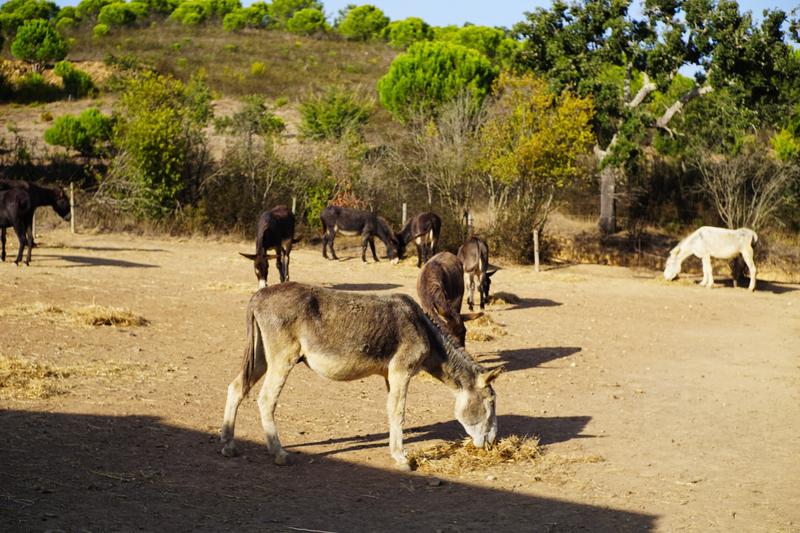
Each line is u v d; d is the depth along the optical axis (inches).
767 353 606.2
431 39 3272.6
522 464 312.3
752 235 995.9
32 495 233.5
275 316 287.4
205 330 538.0
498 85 1333.7
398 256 1001.5
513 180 1157.1
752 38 1175.6
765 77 1227.9
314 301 290.8
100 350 447.2
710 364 553.0
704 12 1213.1
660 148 1620.3
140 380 393.1
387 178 1266.0
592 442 350.0
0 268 700.0
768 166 1419.8
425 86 1611.7
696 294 933.8
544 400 424.8
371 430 344.5
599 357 553.0
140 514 228.1
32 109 1769.2
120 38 2819.9
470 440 327.9
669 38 1237.7
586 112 1213.1
